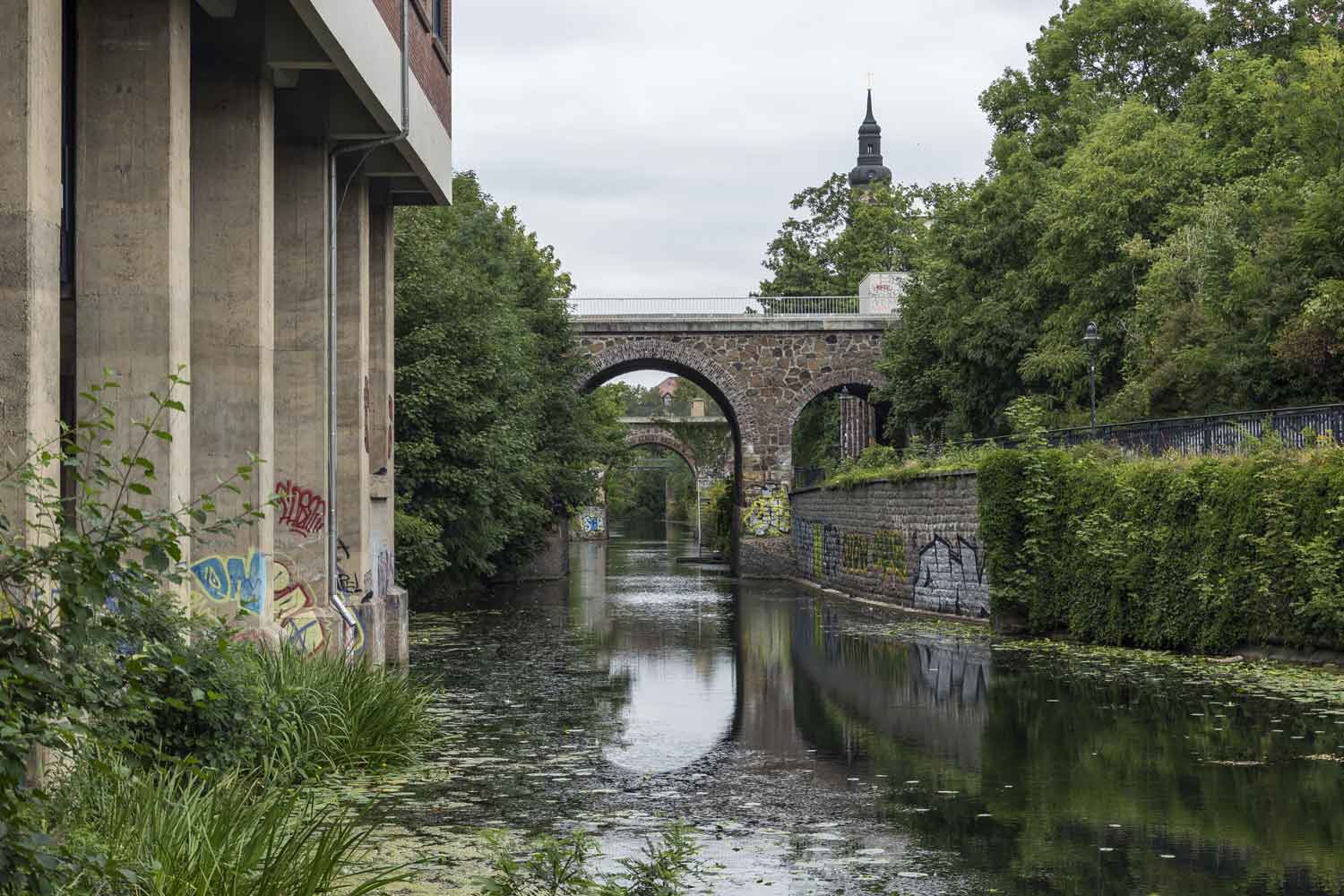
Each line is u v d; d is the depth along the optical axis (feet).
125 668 19.02
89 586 16.78
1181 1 148.36
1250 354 88.84
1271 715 46.34
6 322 26.78
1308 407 68.13
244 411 42.50
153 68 34.22
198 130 42.63
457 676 62.49
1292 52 129.08
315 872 21.52
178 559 17.69
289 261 52.90
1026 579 80.69
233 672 29.96
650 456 447.83
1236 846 28.37
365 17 45.34
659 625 92.68
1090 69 151.94
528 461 112.98
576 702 53.78
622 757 40.55
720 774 37.68
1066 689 54.90
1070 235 114.62
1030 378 117.50
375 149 57.98
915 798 34.09
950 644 76.33
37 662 16.47
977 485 86.28
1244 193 105.19
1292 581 61.05
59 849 15.89
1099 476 76.33
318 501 53.06
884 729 45.83
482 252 136.36
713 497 246.88
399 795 34.27
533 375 129.80
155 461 33.86
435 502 94.17
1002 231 128.26
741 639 81.56
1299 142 103.14
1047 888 25.26
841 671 63.87
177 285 34.58
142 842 21.01
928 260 148.15
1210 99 122.42
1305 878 25.67
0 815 15.20
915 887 25.36
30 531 26.25
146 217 34.14
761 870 26.76
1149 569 70.74
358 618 59.21
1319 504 59.77
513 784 36.01
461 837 29.32
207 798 23.95
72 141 34.88
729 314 165.27
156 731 27.58
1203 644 66.08
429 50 61.46
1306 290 87.30
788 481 166.61
